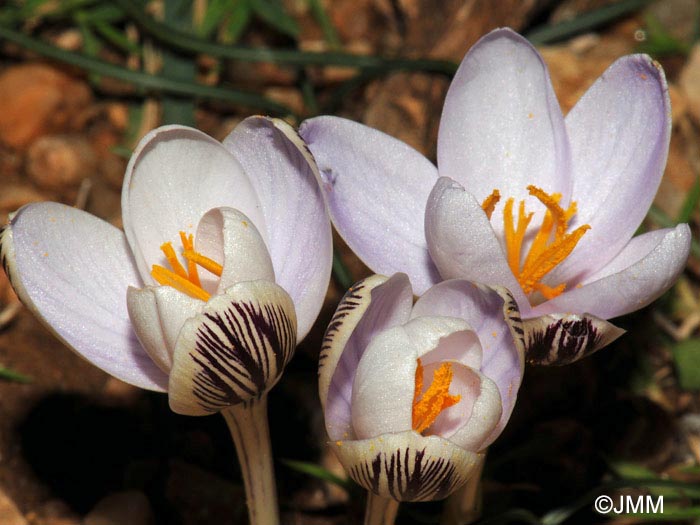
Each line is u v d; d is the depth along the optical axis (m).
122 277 0.19
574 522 0.24
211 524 0.23
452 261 0.19
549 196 0.20
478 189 0.21
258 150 0.19
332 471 0.24
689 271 0.27
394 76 0.28
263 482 0.19
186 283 0.18
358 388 0.17
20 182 0.28
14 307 0.25
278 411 0.24
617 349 0.26
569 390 0.25
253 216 0.19
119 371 0.19
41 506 0.23
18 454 0.23
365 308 0.17
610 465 0.24
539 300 0.20
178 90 0.28
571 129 0.20
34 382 0.24
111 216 0.28
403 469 0.17
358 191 0.20
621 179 0.20
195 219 0.19
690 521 0.23
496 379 0.18
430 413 0.17
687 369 0.25
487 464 0.23
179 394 0.17
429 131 0.28
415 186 0.20
